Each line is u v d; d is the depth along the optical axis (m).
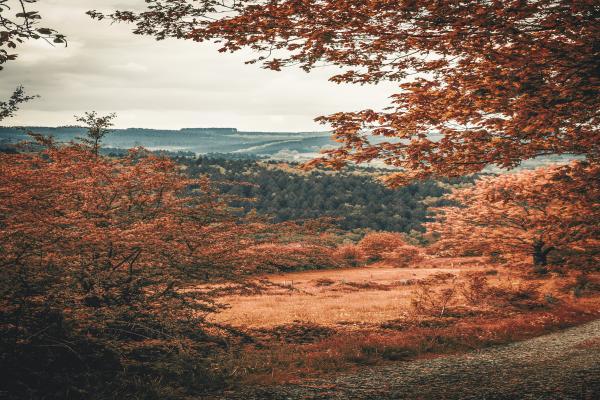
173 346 8.80
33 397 6.21
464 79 6.73
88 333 8.00
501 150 7.56
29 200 7.79
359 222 109.31
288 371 9.35
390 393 7.71
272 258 10.90
